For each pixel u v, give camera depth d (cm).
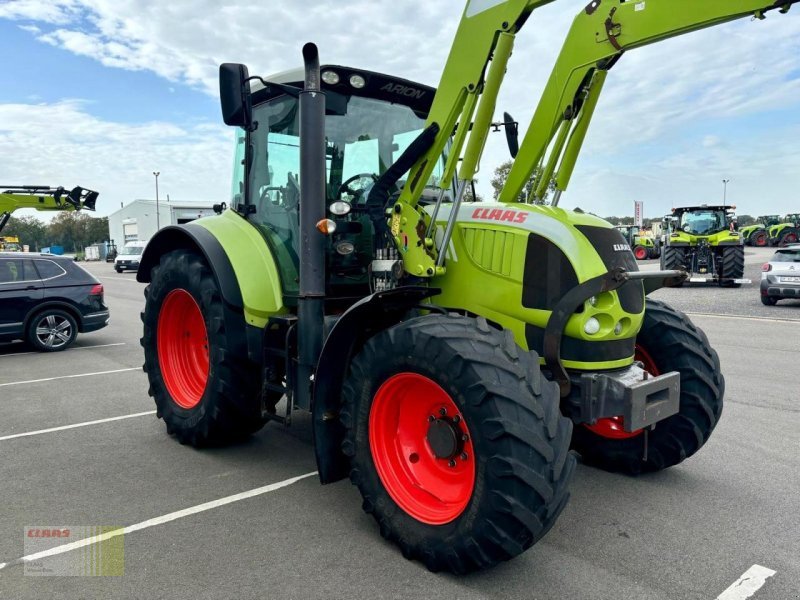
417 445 302
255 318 391
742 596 255
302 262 342
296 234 386
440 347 266
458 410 262
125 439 467
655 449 376
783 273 1286
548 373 306
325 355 310
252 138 422
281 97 397
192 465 410
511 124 408
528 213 321
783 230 3756
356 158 394
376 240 351
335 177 385
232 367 400
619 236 323
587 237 305
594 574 273
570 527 319
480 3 307
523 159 356
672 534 310
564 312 294
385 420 302
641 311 321
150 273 516
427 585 264
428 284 348
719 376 369
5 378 699
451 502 280
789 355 788
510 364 259
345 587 262
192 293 427
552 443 250
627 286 312
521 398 250
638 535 310
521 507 243
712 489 368
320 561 284
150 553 291
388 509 291
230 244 412
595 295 295
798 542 302
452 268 340
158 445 452
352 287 389
